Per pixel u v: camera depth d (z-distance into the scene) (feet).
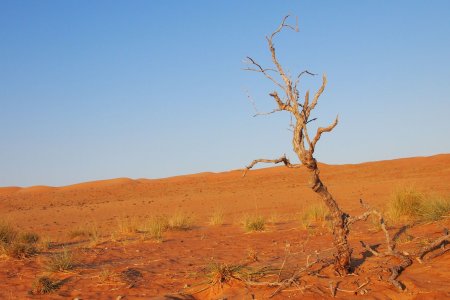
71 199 209.05
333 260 26.48
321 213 55.57
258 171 253.24
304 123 22.12
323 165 231.30
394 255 25.27
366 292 20.90
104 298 23.99
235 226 59.16
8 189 294.46
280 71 22.16
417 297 19.94
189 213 98.53
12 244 37.04
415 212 46.37
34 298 24.58
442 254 25.46
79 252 39.65
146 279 27.81
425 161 193.98
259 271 24.82
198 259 34.37
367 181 158.61
